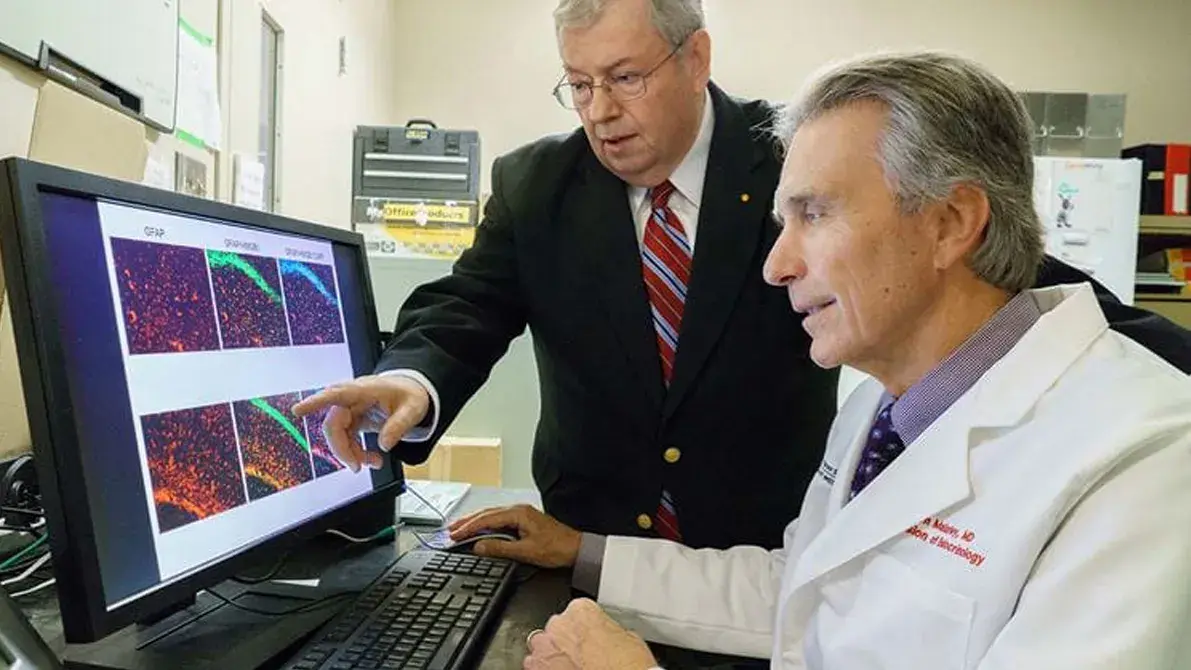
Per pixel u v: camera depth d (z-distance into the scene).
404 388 0.99
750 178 1.19
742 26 4.33
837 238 0.70
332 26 3.18
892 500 0.74
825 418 1.27
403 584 0.94
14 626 0.54
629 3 1.05
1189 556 0.53
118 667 0.72
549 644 0.78
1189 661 0.53
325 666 0.72
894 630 0.68
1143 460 0.58
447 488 1.52
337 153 3.27
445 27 4.37
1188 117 4.33
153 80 1.41
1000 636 0.57
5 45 0.98
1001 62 4.32
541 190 1.26
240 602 0.88
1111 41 4.31
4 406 0.98
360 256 1.12
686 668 0.91
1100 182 3.71
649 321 1.20
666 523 1.25
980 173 0.67
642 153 1.14
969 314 0.73
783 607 0.84
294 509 0.89
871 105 0.68
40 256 0.59
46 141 1.02
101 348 0.65
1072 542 0.58
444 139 3.25
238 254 0.85
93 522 0.62
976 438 0.71
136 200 0.71
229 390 0.81
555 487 1.32
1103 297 0.86
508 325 1.32
